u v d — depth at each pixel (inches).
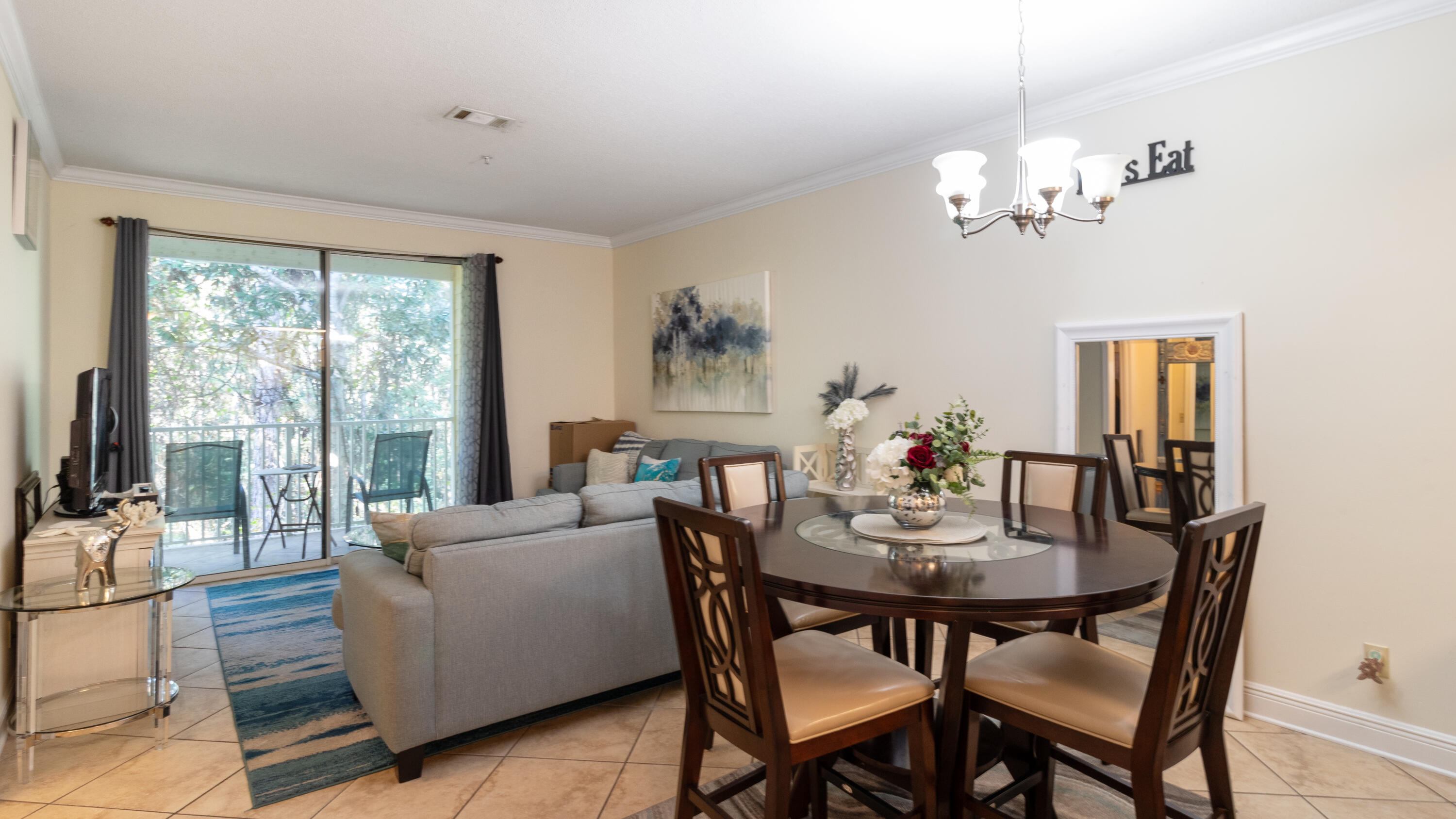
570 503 104.8
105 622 104.0
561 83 119.1
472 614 91.7
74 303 163.0
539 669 97.7
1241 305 106.5
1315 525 100.3
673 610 69.1
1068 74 115.3
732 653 63.3
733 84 119.2
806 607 97.7
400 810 83.1
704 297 204.7
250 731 102.3
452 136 142.8
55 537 103.0
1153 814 57.8
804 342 176.9
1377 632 95.4
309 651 133.5
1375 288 94.7
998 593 61.4
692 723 70.3
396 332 209.2
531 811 83.0
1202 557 55.7
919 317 150.7
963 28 101.0
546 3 94.8
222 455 182.9
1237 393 105.7
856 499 116.1
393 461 208.2
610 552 104.1
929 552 76.9
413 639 87.1
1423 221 91.0
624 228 227.1
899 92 122.3
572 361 237.6
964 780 69.7
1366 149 95.2
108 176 164.9
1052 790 76.6
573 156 155.6
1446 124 89.4
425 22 99.3
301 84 118.6
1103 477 101.0
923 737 68.5
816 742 62.7
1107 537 84.1
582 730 103.1
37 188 132.5
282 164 159.5
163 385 177.3
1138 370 117.3
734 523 57.8
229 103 126.0
